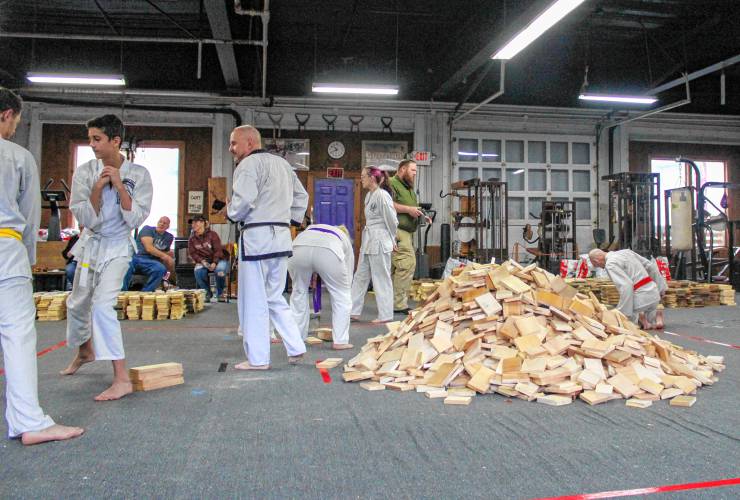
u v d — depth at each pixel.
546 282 3.37
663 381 2.83
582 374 2.78
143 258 6.82
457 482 1.66
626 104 12.41
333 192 11.52
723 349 4.22
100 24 10.43
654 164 12.88
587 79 11.16
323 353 3.83
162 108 10.82
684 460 1.85
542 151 12.46
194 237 8.30
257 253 3.23
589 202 12.56
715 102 12.53
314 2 9.44
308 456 1.88
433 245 11.91
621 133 12.55
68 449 1.93
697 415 2.40
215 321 5.84
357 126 11.73
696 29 10.20
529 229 11.76
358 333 4.75
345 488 1.62
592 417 2.36
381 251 5.23
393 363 3.10
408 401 2.61
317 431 2.15
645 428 2.21
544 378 2.71
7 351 2.00
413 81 11.66
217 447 1.96
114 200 2.67
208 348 4.13
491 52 8.92
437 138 12.01
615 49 11.52
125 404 2.52
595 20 10.08
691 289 7.64
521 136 12.34
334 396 2.70
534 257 12.05
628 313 5.06
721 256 12.56
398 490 1.61
